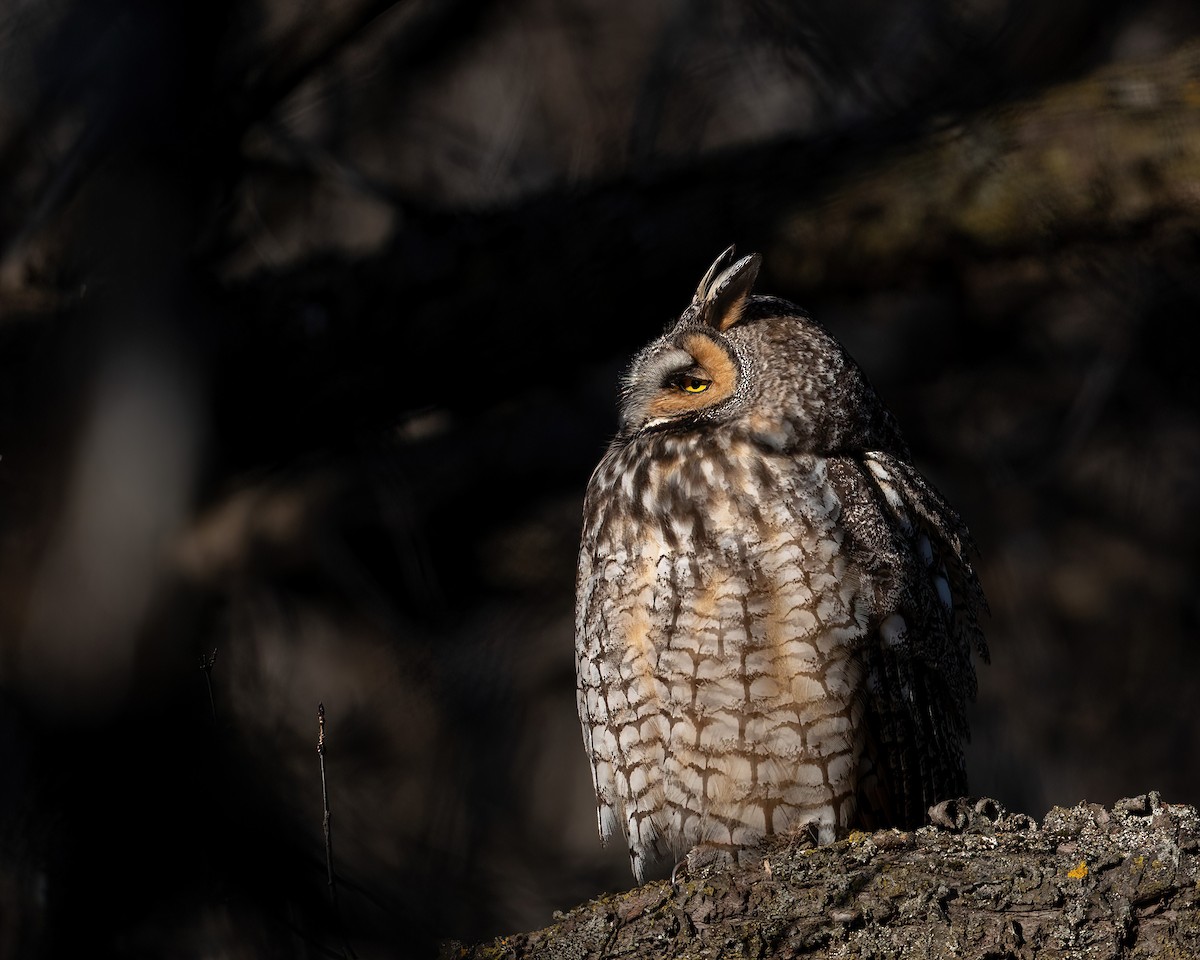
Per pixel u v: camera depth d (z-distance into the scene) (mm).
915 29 12117
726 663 7223
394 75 12500
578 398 13242
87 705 8664
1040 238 11000
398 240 11344
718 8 12344
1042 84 11539
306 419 11328
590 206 11523
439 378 11391
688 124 12562
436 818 12164
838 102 12133
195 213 9836
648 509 7395
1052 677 14547
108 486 9531
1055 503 14711
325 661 12852
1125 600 14727
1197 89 10820
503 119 12812
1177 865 5492
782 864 5926
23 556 9312
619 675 7570
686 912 5871
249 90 9875
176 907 8398
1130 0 11945
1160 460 14469
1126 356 13086
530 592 13461
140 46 9477
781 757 7301
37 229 10023
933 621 7797
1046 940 5473
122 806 8453
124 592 9242
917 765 7656
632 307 11148
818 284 11258
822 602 7180
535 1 13453
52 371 9766
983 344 13961
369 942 9344
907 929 5602
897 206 11094
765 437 7336
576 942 5949
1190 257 11445
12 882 8297
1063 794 14172
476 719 12727
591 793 13648
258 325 10945
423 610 12703
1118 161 10758
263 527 11430
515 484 13156
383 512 12086
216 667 9766
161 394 9789
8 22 10023
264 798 8758
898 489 7770
